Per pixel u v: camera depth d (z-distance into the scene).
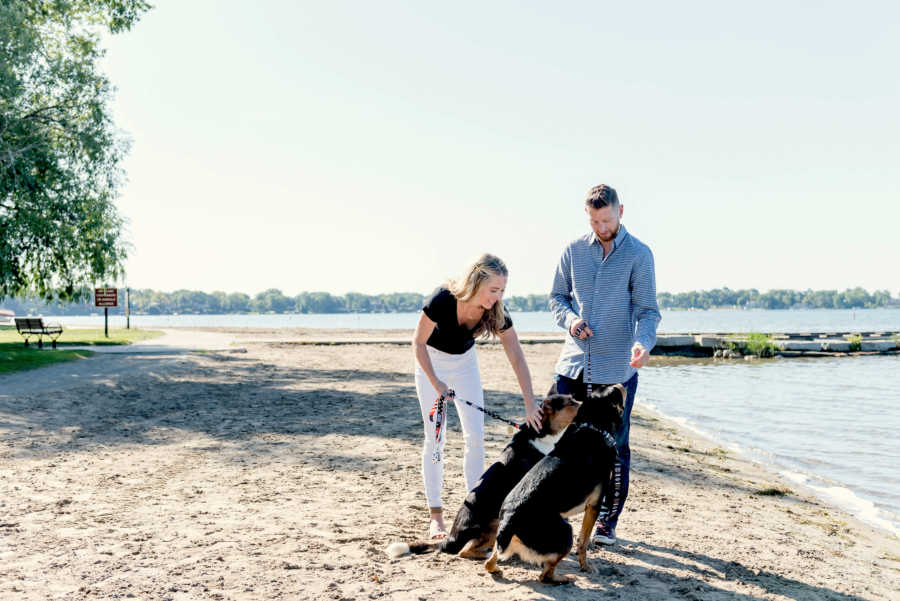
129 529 4.55
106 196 21.45
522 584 3.72
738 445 9.94
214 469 6.51
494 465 4.11
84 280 21.88
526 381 4.36
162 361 18.97
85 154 20.52
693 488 6.74
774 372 23.28
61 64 20.02
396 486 5.92
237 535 4.44
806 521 5.84
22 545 4.18
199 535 4.43
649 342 4.20
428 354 4.34
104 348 23.94
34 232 18.95
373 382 15.20
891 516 6.29
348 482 6.05
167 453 7.25
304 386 14.13
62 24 21.58
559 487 3.64
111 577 3.65
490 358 24.44
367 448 7.64
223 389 13.29
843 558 4.73
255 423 9.32
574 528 4.99
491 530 3.95
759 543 4.86
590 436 3.85
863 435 10.84
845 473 8.17
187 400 11.62
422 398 4.41
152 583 3.57
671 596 3.65
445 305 4.18
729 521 5.49
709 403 14.98
